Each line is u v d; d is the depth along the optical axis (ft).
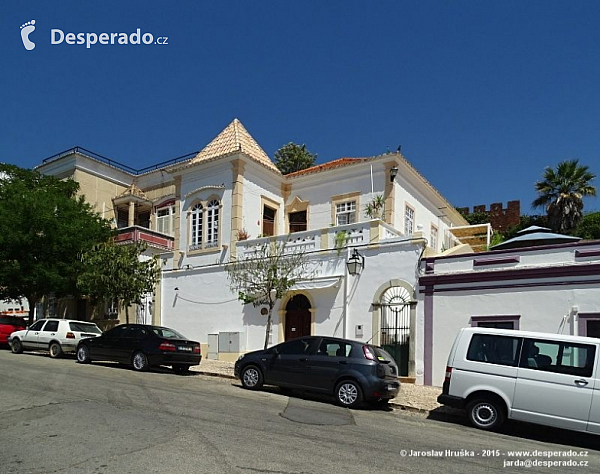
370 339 52.65
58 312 89.10
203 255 69.77
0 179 89.45
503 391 31.73
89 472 19.22
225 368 53.93
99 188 99.45
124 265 64.90
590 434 30.17
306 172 76.18
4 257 72.33
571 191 111.34
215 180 71.46
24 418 27.68
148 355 50.29
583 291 41.98
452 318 47.70
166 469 19.65
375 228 55.11
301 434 26.53
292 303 59.93
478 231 97.45
